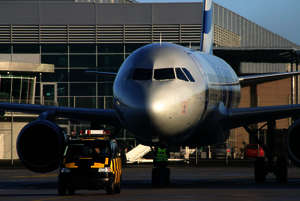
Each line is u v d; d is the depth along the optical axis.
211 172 104.12
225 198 51.81
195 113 62.19
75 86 177.38
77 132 165.25
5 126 158.00
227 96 77.81
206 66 70.38
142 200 50.47
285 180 76.25
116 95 60.75
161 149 66.94
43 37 177.25
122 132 169.00
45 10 177.50
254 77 92.81
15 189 66.56
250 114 73.06
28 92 169.88
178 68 62.16
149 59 62.47
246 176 91.31
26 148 64.25
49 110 72.50
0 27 176.88
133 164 141.88
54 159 63.97
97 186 56.81
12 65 164.62
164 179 67.06
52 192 61.72
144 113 56.56
